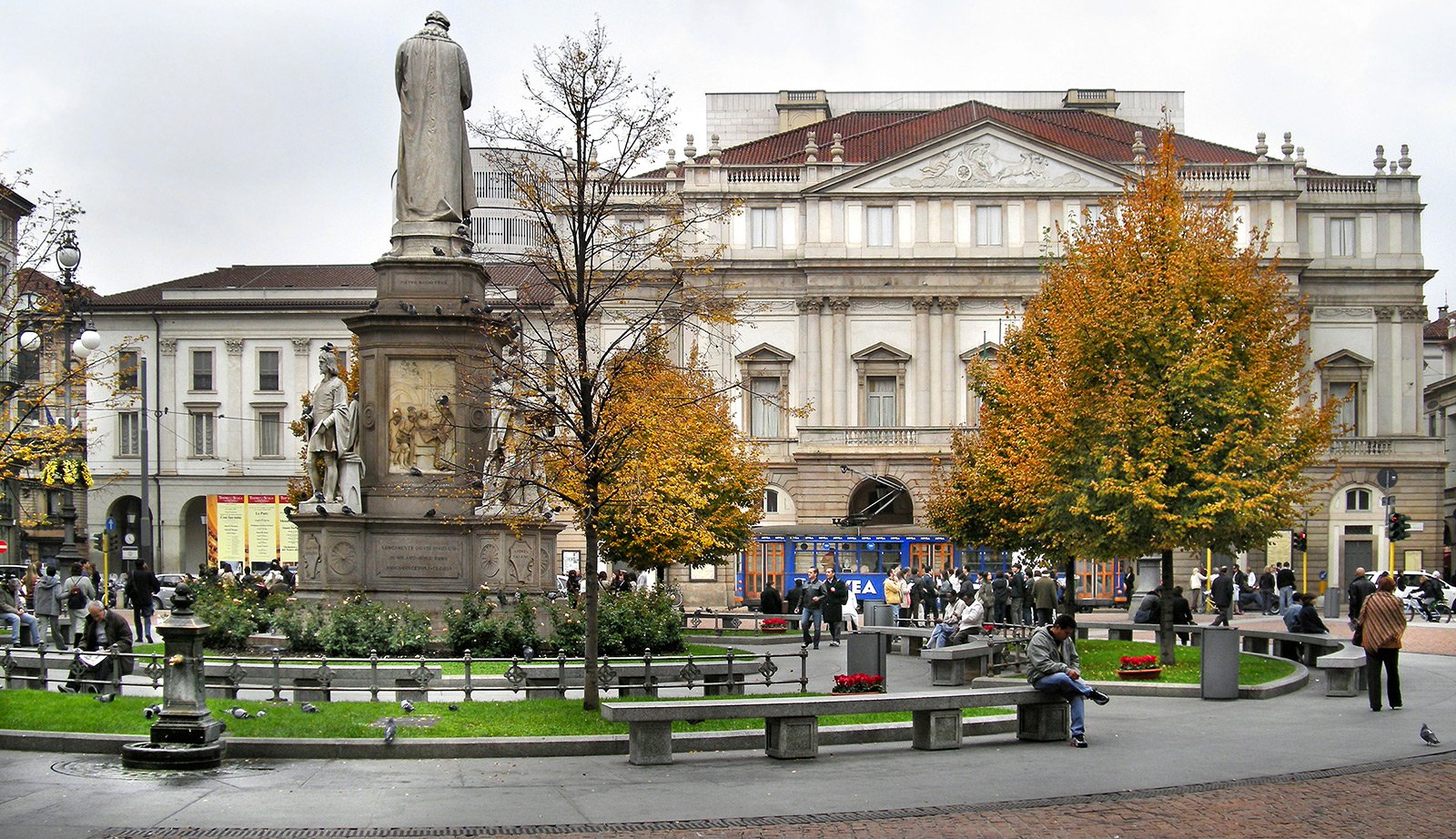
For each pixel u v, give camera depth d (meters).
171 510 85.00
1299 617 34.69
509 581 28.41
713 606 71.31
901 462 77.00
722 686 22.92
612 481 23.22
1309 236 81.06
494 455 25.72
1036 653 19.94
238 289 85.25
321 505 28.03
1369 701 24.39
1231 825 14.63
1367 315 81.31
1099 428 32.50
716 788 16.70
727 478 46.72
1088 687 19.91
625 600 31.05
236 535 71.00
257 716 19.77
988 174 78.62
